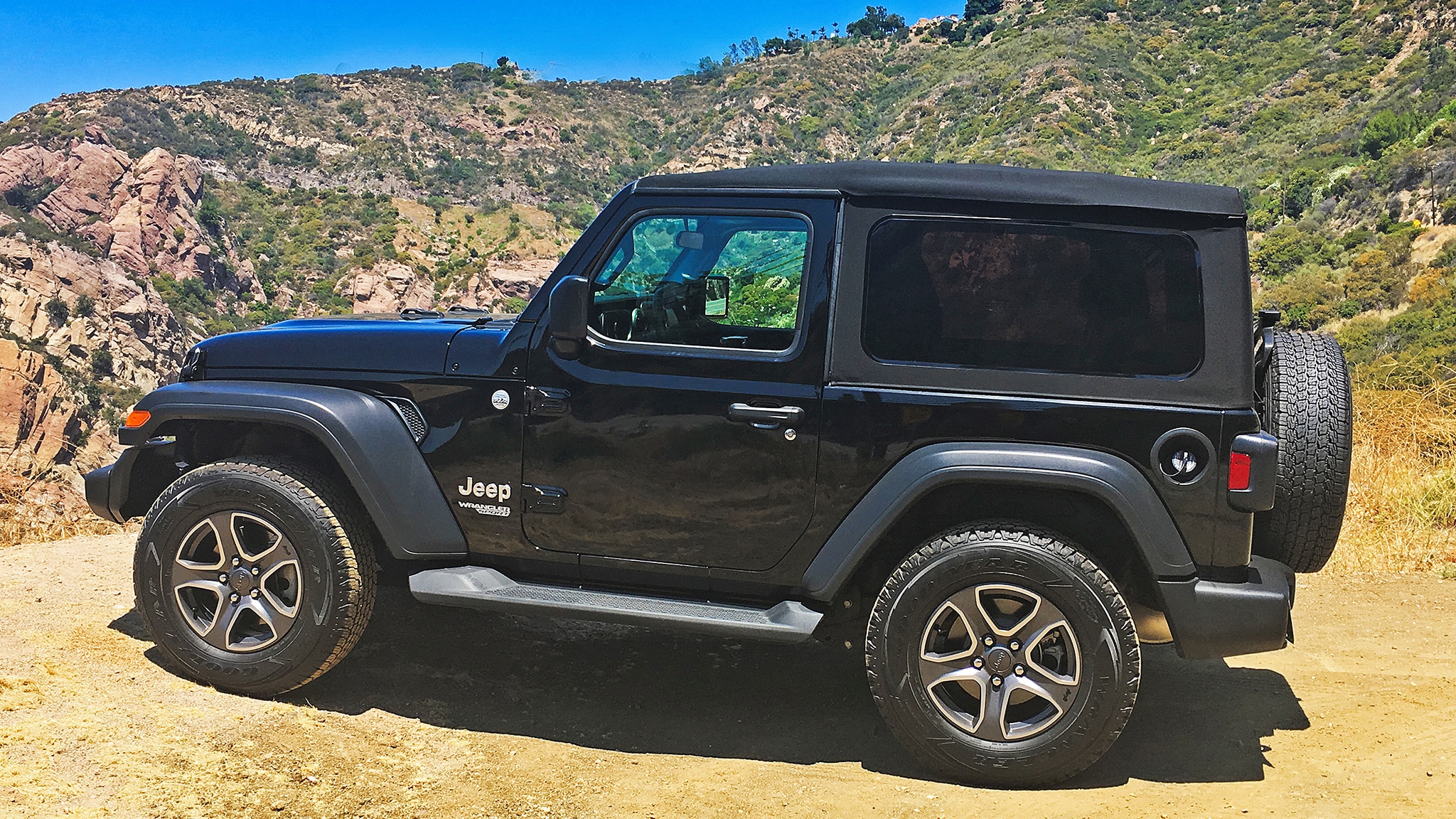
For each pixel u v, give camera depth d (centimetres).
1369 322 5362
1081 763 322
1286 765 347
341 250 16812
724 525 351
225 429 412
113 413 9144
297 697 382
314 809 300
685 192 361
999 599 327
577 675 424
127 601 477
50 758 310
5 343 7406
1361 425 798
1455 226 6594
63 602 470
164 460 421
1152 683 425
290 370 388
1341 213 8169
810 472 341
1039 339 330
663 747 360
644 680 422
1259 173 11375
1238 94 15588
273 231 17100
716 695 409
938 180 341
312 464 403
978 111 17950
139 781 303
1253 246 8262
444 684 405
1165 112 16075
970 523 334
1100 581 318
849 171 347
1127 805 316
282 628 368
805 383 341
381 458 368
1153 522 318
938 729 327
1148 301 325
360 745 345
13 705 344
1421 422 796
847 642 409
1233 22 19200
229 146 19500
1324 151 11038
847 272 341
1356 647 465
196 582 375
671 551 358
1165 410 320
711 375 349
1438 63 12038
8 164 13488
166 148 17875
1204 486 318
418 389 373
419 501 371
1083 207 331
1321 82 14200
